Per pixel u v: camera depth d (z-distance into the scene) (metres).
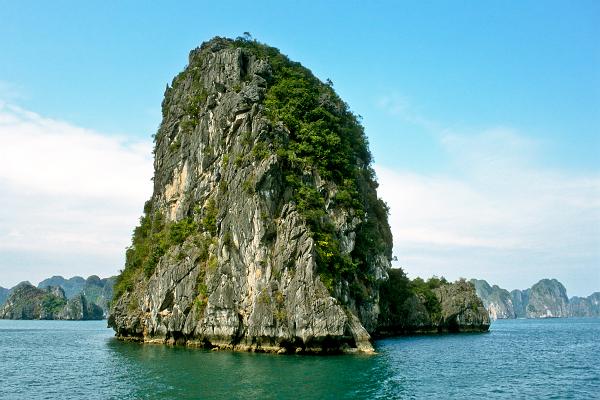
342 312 58.84
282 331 59.50
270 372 46.78
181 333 73.38
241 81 83.19
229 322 64.69
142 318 83.62
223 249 68.12
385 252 91.06
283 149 70.31
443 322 122.69
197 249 74.25
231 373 46.34
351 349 60.75
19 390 41.94
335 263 65.19
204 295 69.88
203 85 91.56
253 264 64.06
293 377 44.28
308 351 59.25
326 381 42.56
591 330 144.38
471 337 104.12
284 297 60.94
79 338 104.12
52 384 44.41
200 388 39.94
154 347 71.88
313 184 72.56
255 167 67.62
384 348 74.25
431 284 134.75
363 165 94.56
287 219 64.25
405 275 122.62
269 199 65.44
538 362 58.50
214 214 75.06
